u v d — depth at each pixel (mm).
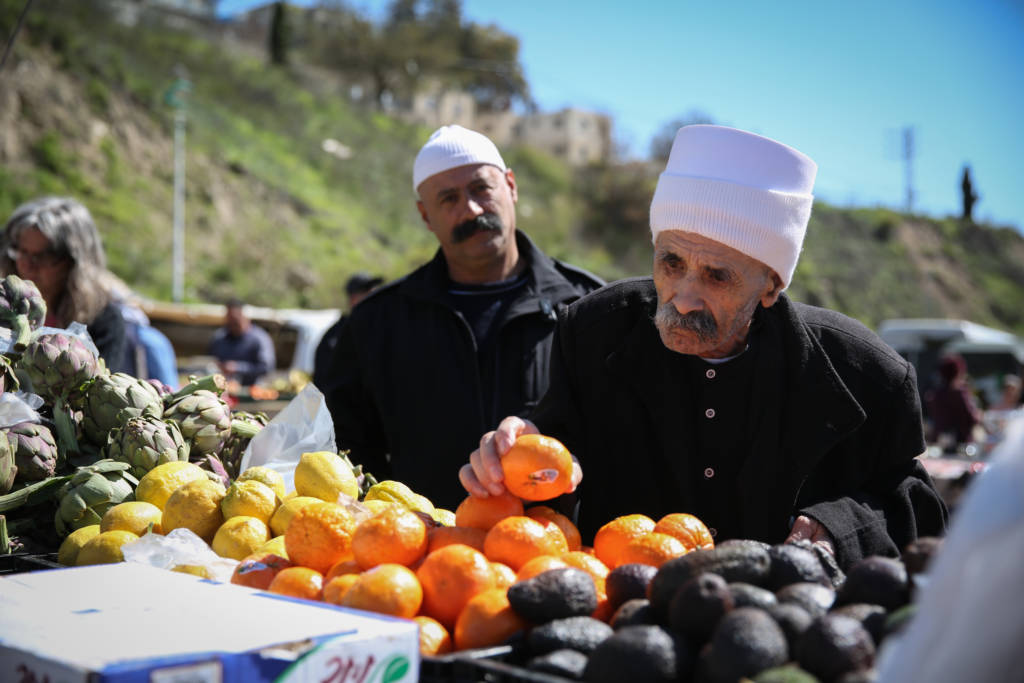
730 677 1056
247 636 1088
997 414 9789
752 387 1900
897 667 908
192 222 27562
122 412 2088
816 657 1053
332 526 1510
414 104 58562
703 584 1152
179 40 40625
